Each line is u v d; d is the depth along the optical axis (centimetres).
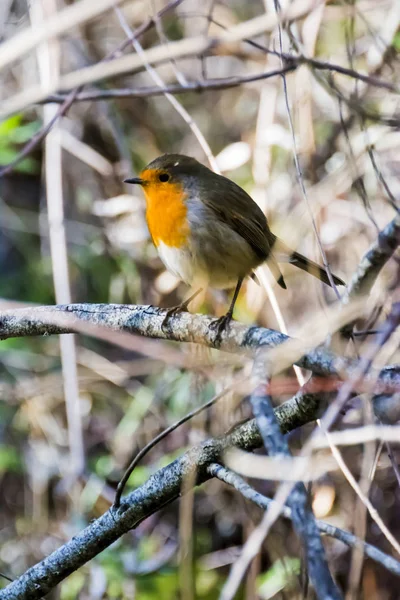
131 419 957
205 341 550
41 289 1082
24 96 592
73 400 909
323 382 456
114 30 1052
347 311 423
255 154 911
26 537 965
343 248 891
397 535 835
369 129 809
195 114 1089
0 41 965
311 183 822
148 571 880
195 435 833
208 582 895
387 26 779
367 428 442
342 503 841
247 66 1059
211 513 947
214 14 1016
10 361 1035
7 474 1022
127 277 1031
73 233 1057
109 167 1038
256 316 874
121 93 719
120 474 952
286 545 781
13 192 1146
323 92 874
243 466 441
